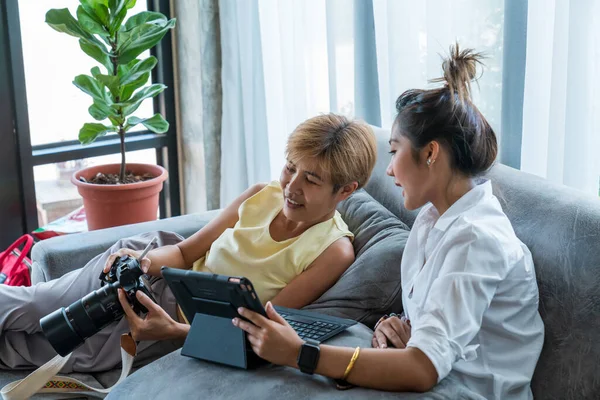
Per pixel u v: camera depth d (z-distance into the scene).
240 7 2.75
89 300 1.66
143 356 1.92
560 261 1.52
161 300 1.98
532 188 1.66
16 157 2.92
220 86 3.01
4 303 1.88
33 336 1.91
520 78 1.99
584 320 1.48
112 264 1.85
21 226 3.00
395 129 1.55
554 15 1.87
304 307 1.84
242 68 2.82
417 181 1.53
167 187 3.29
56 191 3.07
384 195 2.04
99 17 2.57
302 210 1.86
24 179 2.94
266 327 1.43
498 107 2.07
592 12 1.82
